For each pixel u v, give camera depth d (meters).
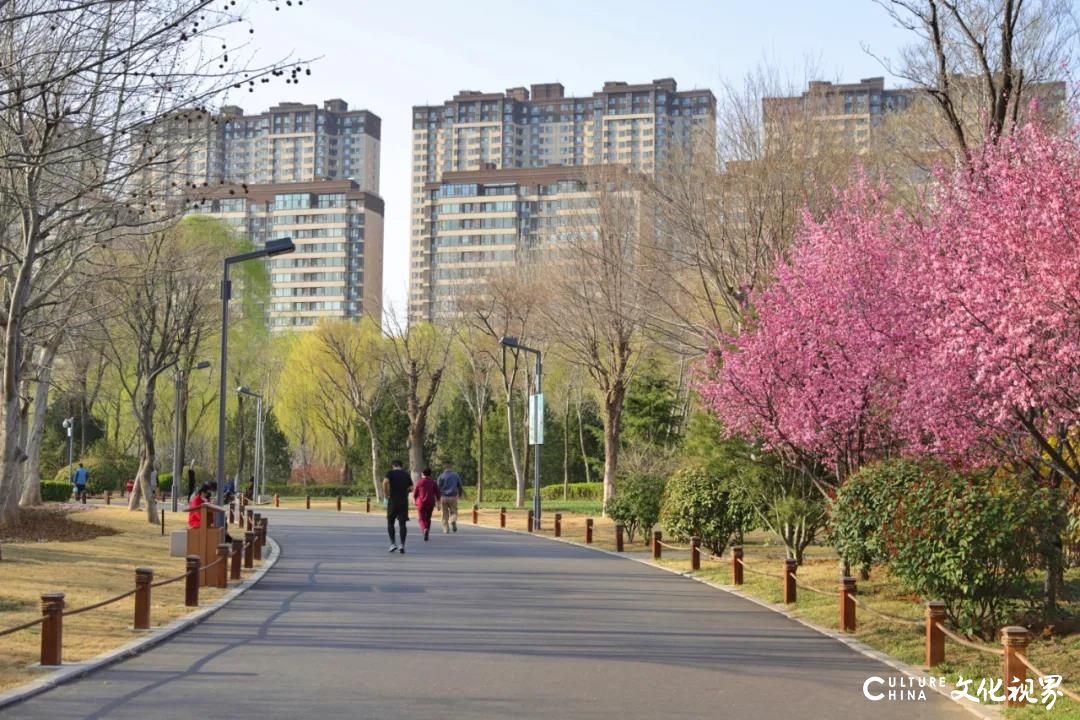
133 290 33.31
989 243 12.80
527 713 8.91
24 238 22.98
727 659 11.80
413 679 10.38
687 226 31.28
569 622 14.56
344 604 16.33
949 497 12.67
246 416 78.25
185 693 9.64
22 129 17.03
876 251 17.42
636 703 9.38
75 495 54.56
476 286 57.12
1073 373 12.12
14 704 9.12
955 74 22.58
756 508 22.19
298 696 9.52
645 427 49.97
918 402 14.60
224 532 20.19
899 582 18.20
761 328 18.39
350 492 72.94
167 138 18.38
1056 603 13.85
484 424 70.62
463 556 25.62
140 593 13.26
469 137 162.38
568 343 44.66
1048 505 12.30
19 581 17.19
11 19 12.02
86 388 51.47
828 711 9.23
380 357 62.59
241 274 52.00
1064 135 14.20
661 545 27.23
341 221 144.88
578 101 157.62
